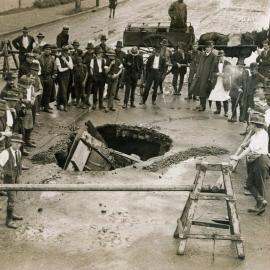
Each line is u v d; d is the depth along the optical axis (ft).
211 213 34.68
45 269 28.07
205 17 126.21
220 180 33.17
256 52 67.82
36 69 45.34
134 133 50.75
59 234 31.35
